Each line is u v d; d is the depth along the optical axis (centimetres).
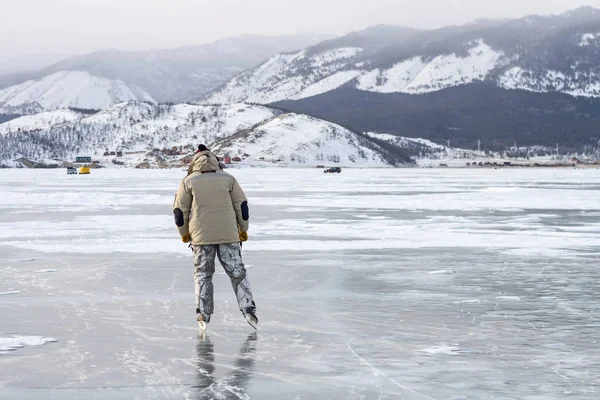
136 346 841
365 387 682
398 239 2086
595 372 727
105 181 9325
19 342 855
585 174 13212
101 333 907
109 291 1219
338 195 5047
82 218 2941
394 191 5728
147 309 1065
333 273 1426
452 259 1638
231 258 925
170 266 1527
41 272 1440
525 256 1689
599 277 1359
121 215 3117
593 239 2062
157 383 695
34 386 684
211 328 938
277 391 671
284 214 3147
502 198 4469
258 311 1047
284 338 880
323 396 656
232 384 693
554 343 848
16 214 3188
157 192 5678
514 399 643
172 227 2511
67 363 766
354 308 1069
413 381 699
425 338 876
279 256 1702
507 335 889
